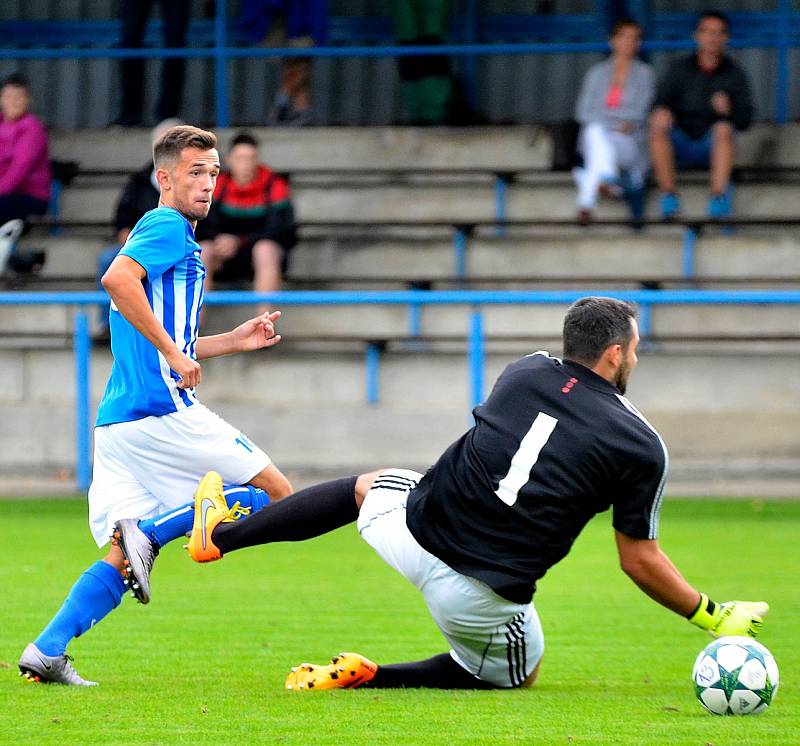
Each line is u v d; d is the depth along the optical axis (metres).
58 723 13.60
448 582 14.98
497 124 51.09
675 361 40.88
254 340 17.48
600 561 27.58
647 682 16.66
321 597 23.52
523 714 14.19
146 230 15.69
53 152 51.78
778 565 26.64
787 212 47.66
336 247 46.69
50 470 41.22
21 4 57.62
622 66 45.59
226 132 51.03
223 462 16.47
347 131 51.09
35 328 44.81
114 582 16.05
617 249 45.38
